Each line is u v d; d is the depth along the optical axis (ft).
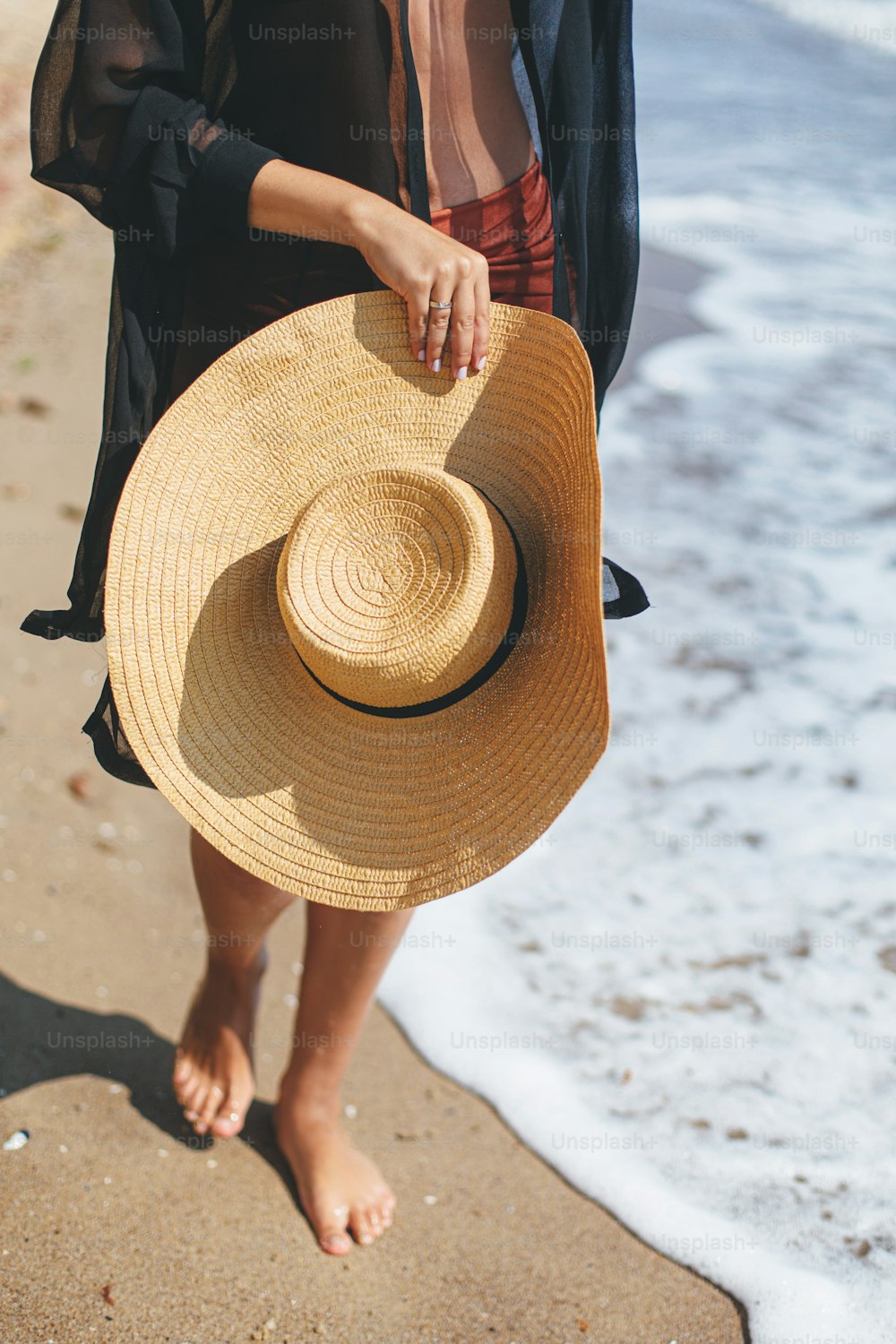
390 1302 7.33
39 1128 8.07
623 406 19.86
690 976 10.10
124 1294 7.02
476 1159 8.52
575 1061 9.33
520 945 10.42
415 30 6.26
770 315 23.48
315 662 5.67
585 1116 8.84
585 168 6.81
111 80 6.01
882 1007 9.77
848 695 13.50
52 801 10.98
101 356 17.62
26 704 11.90
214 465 6.03
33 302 18.83
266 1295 7.23
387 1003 9.87
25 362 17.19
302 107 6.26
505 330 5.95
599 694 5.34
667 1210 8.11
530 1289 7.50
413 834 5.75
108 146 6.15
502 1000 9.87
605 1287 7.55
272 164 5.99
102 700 6.67
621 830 11.68
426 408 6.06
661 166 32.73
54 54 6.14
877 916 10.67
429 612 5.60
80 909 10.04
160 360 6.52
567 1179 8.39
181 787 5.86
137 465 5.95
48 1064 8.59
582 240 6.93
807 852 11.40
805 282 25.13
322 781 5.88
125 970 9.61
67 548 13.80
